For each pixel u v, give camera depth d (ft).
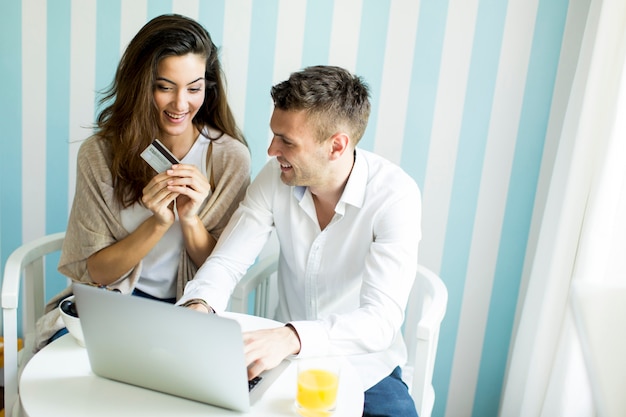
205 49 4.68
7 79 6.18
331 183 4.41
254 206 4.80
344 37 5.80
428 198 6.06
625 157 4.62
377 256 4.30
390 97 5.88
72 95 6.18
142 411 3.08
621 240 4.71
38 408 3.03
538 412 5.35
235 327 2.82
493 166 5.86
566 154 5.24
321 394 3.07
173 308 2.92
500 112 5.73
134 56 4.58
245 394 3.03
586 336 3.38
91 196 4.90
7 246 6.66
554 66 5.55
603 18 4.68
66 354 3.60
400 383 4.57
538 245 5.57
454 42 5.65
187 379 3.11
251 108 6.10
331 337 3.76
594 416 5.03
